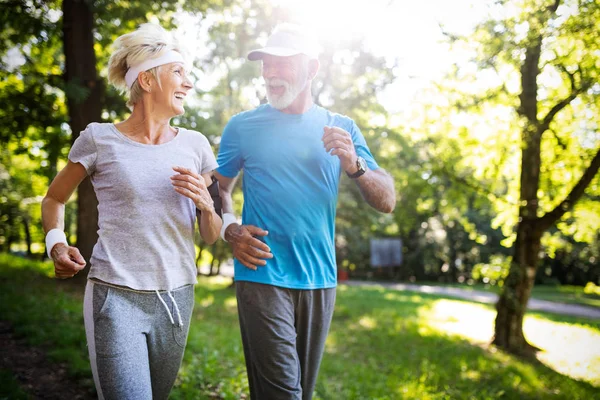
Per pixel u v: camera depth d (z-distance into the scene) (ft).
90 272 7.09
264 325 8.67
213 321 30.37
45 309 22.67
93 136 7.24
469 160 35.76
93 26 32.86
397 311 47.62
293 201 9.00
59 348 17.38
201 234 8.01
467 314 51.72
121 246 7.10
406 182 38.04
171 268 7.36
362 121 47.29
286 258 8.95
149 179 7.24
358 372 21.31
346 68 47.78
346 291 71.05
